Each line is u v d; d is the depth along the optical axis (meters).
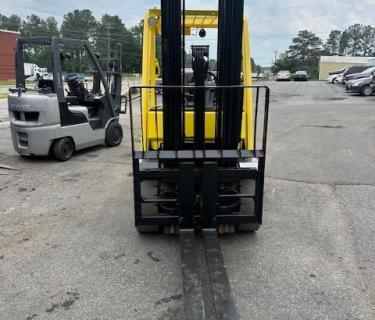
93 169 6.35
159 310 2.76
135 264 3.37
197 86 3.43
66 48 6.91
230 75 3.62
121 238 3.86
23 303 2.85
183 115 3.74
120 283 3.09
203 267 3.08
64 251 3.61
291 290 2.98
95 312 2.74
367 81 21.86
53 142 6.71
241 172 3.55
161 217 3.70
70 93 7.56
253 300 2.86
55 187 5.46
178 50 3.51
